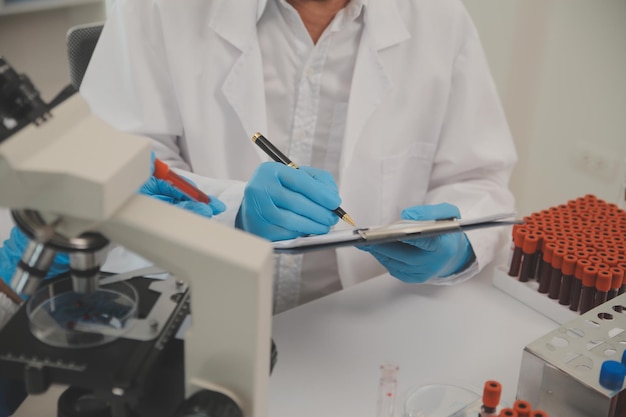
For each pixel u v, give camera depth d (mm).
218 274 577
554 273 1170
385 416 909
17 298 836
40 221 571
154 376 666
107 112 1415
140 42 1370
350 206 1459
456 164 1480
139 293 753
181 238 573
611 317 996
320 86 1387
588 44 2373
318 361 1047
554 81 2506
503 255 1394
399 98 1417
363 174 1432
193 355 623
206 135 1382
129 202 588
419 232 946
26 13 3242
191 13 1355
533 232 1225
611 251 1160
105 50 1410
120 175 542
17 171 515
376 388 998
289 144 1436
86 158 540
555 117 2555
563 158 2594
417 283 1253
